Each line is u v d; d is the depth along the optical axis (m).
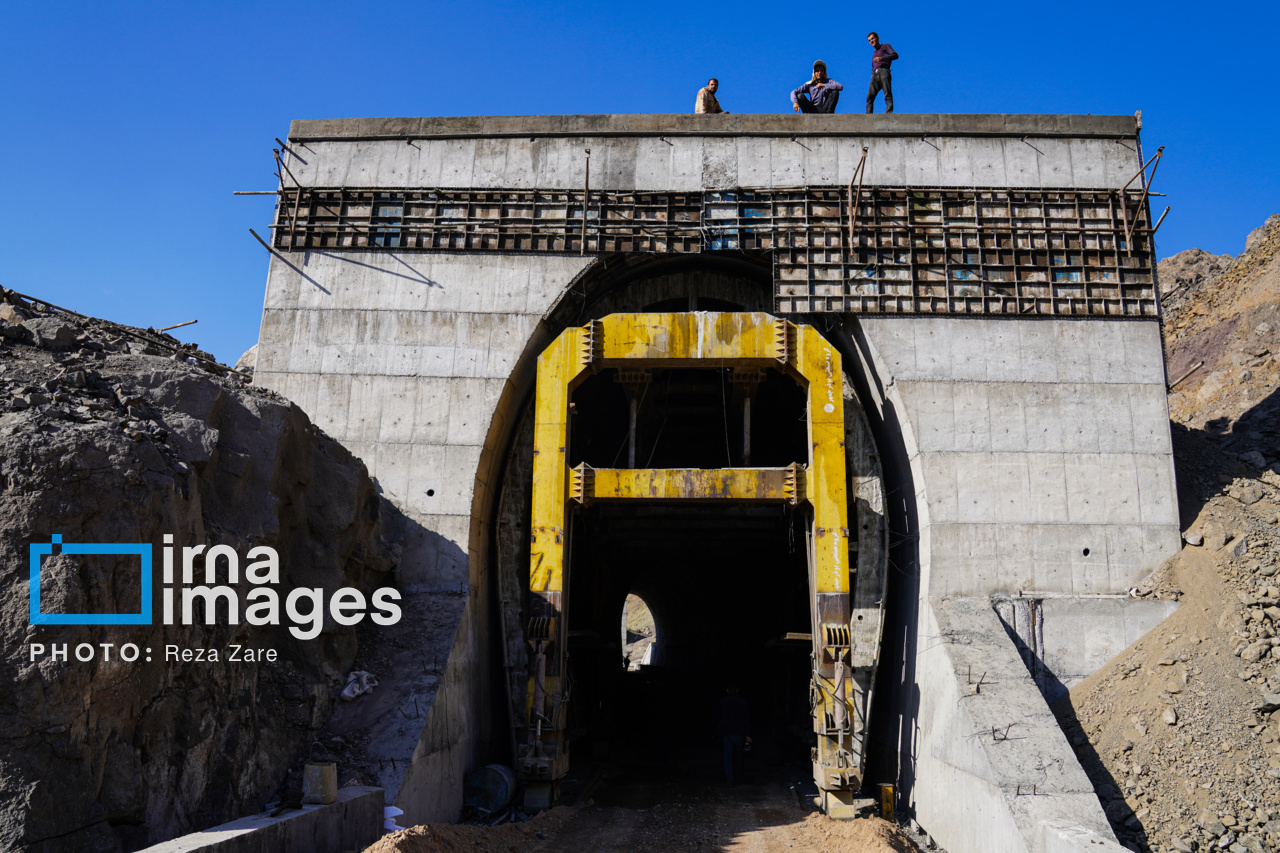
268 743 12.27
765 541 23.03
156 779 9.52
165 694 9.85
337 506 14.80
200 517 10.95
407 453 18.11
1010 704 14.32
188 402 11.89
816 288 18.81
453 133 19.81
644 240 19.20
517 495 19.22
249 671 11.91
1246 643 14.74
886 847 12.30
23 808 7.70
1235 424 23.86
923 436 17.86
